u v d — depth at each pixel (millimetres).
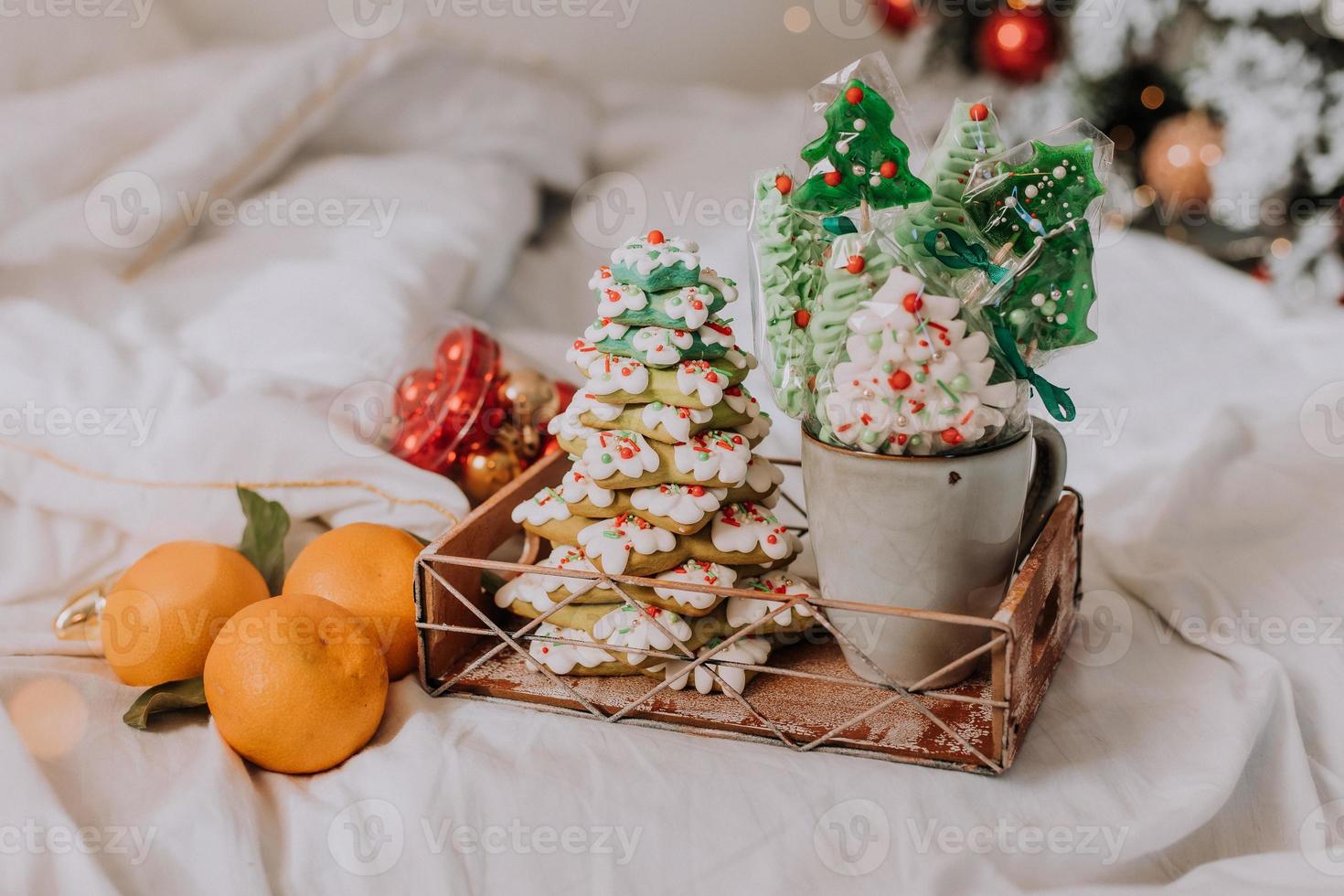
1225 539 818
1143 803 659
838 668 723
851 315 669
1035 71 1497
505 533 770
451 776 661
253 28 1539
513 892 635
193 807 646
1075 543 758
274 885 638
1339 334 1017
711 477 694
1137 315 1042
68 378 821
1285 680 705
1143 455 903
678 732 688
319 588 729
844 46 1853
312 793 670
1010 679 646
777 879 634
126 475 799
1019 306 685
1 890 618
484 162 1175
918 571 684
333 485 804
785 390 708
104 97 1046
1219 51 1382
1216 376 986
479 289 1047
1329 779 692
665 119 1518
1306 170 1401
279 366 870
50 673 718
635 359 698
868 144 680
